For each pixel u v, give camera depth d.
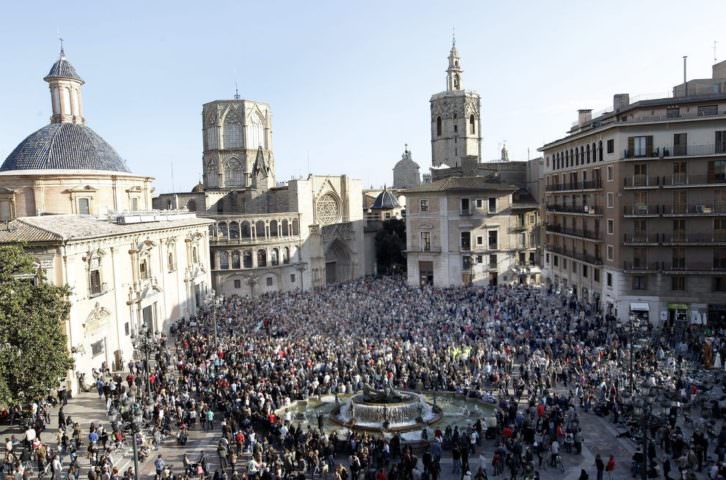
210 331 59.03
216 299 68.19
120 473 31.03
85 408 41.00
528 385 41.06
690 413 35.69
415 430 36.12
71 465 29.23
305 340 52.03
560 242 78.25
